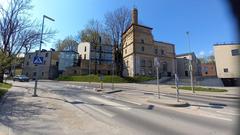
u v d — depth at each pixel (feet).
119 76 156.25
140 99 50.47
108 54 221.05
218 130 22.25
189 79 150.61
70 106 37.50
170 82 144.25
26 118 26.48
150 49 176.04
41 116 27.84
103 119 27.76
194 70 217.56
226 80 116.88
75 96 55.42
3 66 55.11
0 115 27.78
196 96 61.93
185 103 40.24
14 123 23.88
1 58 52.03
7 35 79.82
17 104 36.88
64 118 27.04
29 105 36.37
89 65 205.87
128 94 63.93
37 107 34.68
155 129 22.62
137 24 171.73
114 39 168.55
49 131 20.98
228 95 64.85
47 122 24.66
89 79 160.04
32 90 66.59
